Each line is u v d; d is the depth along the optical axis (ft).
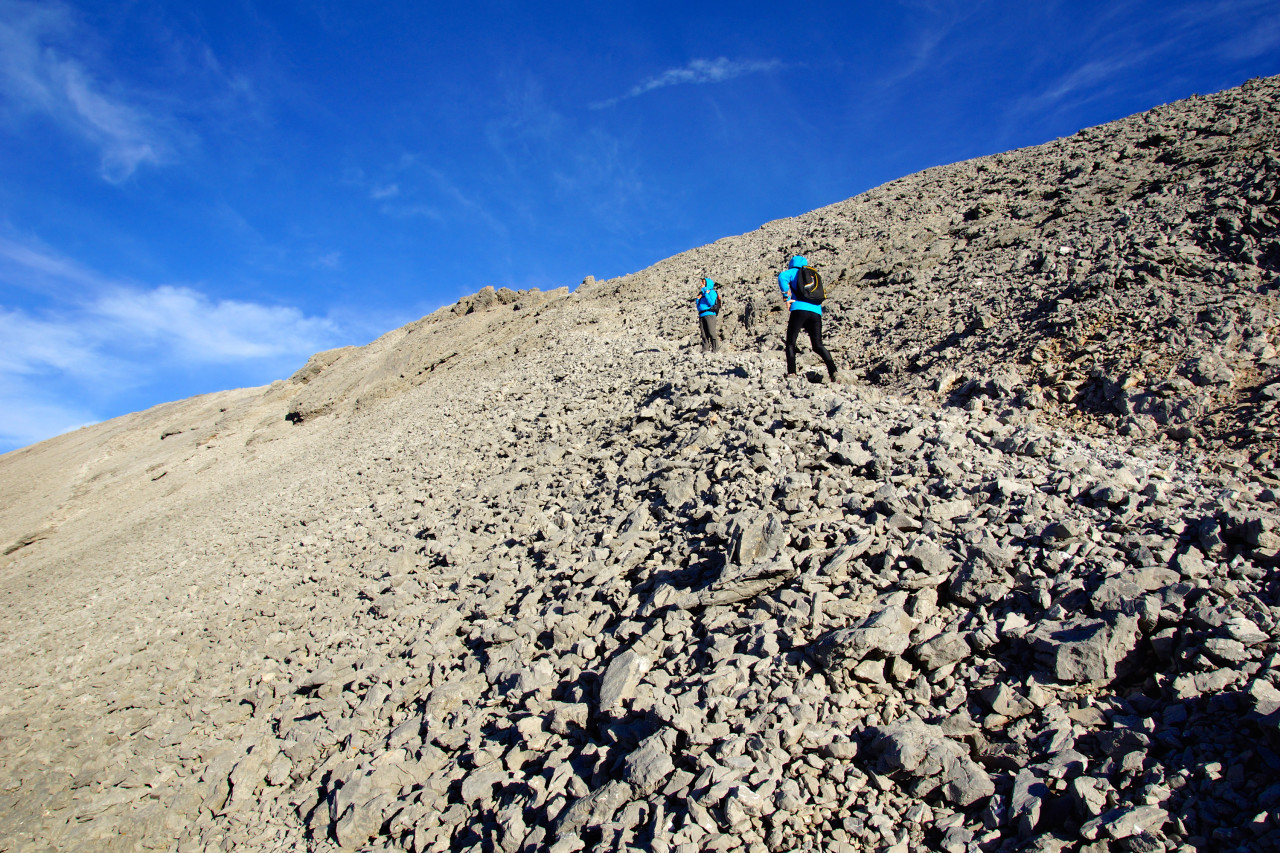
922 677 11.59
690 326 58.39
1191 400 21.94
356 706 18.66
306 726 18.97
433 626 21.22
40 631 48.16
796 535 15.72
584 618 17.04
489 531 27.91
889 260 49.60
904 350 35.96
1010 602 12.50
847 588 13.73
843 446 19.39
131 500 95.14
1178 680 9.82
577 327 74.08
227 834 15.99
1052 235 41.37
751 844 9.29
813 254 62.13
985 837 8.80
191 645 30.99
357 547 35.53
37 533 90.84
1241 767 8.27
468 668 17.92
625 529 20.79
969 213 52.08
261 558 43.55
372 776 14.55
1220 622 10.31
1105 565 12.39
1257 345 23.20
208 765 18.83
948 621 12.70
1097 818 8.27
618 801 10.66
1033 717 10.44
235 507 67.77
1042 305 32.68
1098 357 26.50
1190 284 28.50
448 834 12.39
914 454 18.88
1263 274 27.17
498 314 106.83
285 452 88.94
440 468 43.57
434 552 28.09
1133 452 20.75
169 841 16.75
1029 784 9.16
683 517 19.88
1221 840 7.54
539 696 14.83
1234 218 30.42
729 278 68.85
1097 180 45.75
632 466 26.27
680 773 10.57
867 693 11.56
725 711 11.68
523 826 11.36
